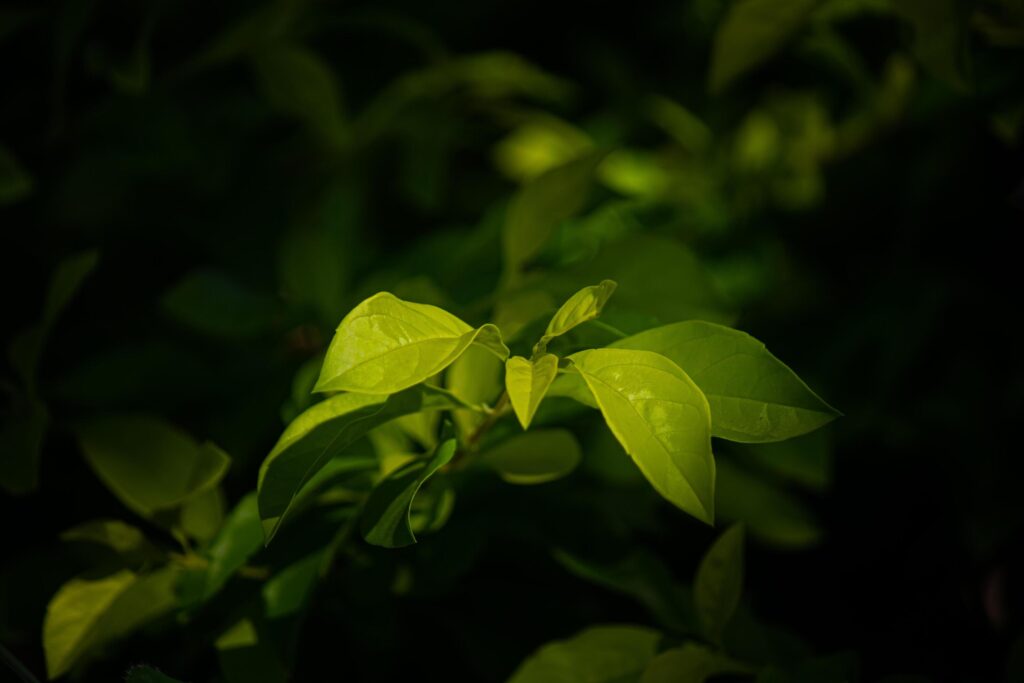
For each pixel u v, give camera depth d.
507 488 0.69
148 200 0.83
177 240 0.84
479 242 0.75
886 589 0.82
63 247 0.82
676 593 0.68
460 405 0.62
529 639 0.70
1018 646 0.66
